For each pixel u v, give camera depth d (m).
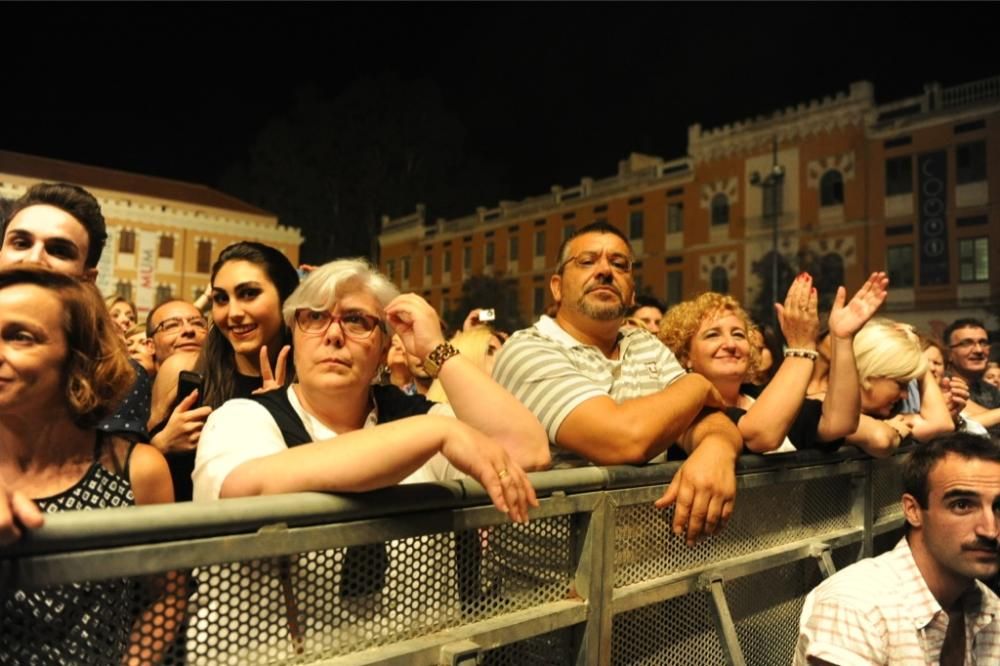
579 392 2.16
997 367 6.16
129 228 33.94
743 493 2.34
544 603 1.70
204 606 1.17
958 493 1.94
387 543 1.41
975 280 24.94
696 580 2.09
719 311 2.96
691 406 2.15
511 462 1.48
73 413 1.34
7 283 1.32
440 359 1.87
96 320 1.38
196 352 3.06
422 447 1.38
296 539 1.23
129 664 1.10
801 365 2.46
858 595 1.99
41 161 33.75
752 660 2.39
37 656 1.02
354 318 1.76
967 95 25.61
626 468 1.90
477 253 43.12
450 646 1.44
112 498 1.40
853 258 27.73
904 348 3.09
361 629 1.36
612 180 36.34
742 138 31.03
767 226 29.83
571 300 2.60
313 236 48.19
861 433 2.88
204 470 1.53
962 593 2.12
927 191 26.03
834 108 28.44
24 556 0.97
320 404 1.77
